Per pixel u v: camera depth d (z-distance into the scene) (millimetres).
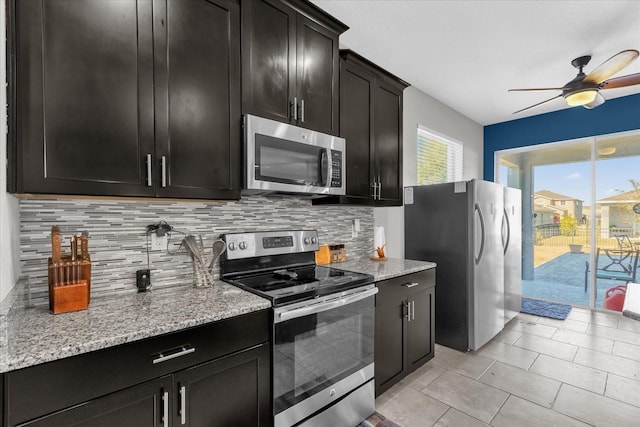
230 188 1532
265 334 1404
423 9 2152
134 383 1039
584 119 4062
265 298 1451
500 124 4758
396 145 2623
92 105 1142
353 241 2822
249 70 1603
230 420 1282
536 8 2129
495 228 3090
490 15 2209
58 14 1075
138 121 1247
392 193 2582
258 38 1647
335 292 1693
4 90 991
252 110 1611
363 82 2320
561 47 2633
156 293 1538
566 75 3172
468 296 2816
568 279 4277
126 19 1222
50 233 1318
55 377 900
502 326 3238
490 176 4840
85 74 1128
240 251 1877
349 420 1783
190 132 1396
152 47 1286
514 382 2299
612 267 3943
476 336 2785
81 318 1157
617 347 2885
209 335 1219
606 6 2102
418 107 3566
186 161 1382
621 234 3877
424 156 3736
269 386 1419
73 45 1104
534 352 2803
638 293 1961
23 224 1254
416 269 2322
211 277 1698
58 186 1072
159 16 1308
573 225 4230
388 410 1984
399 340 2201
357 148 2266
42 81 1046
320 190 1870
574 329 3346
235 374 1299
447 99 3848
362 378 1856
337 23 1994
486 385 2262
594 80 2514
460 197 2885
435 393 2166
